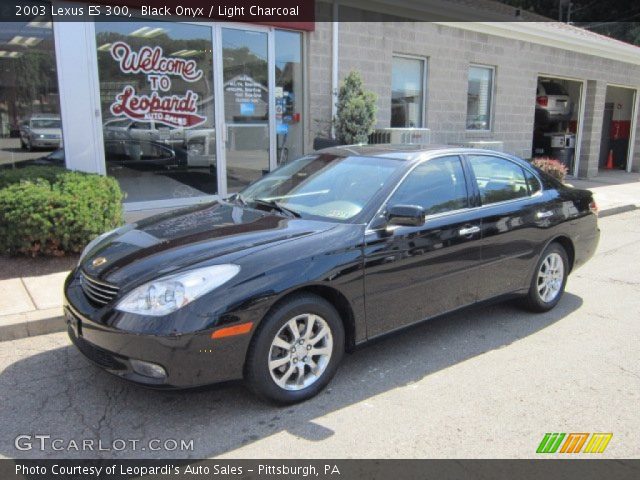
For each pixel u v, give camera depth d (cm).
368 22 1007
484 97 1298
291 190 439
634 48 1652
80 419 323
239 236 357
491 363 405
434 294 409
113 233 415
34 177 621
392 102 1105
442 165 438
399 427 320
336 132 930
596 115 1633
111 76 760
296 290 336
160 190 833
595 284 621
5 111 696
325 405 342
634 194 1327
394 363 403
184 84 827
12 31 681
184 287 306
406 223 372
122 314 306
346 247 356
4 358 399
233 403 342
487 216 443
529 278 487
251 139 912
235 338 309
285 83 938
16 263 575
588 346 439
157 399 345
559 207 509
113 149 778
